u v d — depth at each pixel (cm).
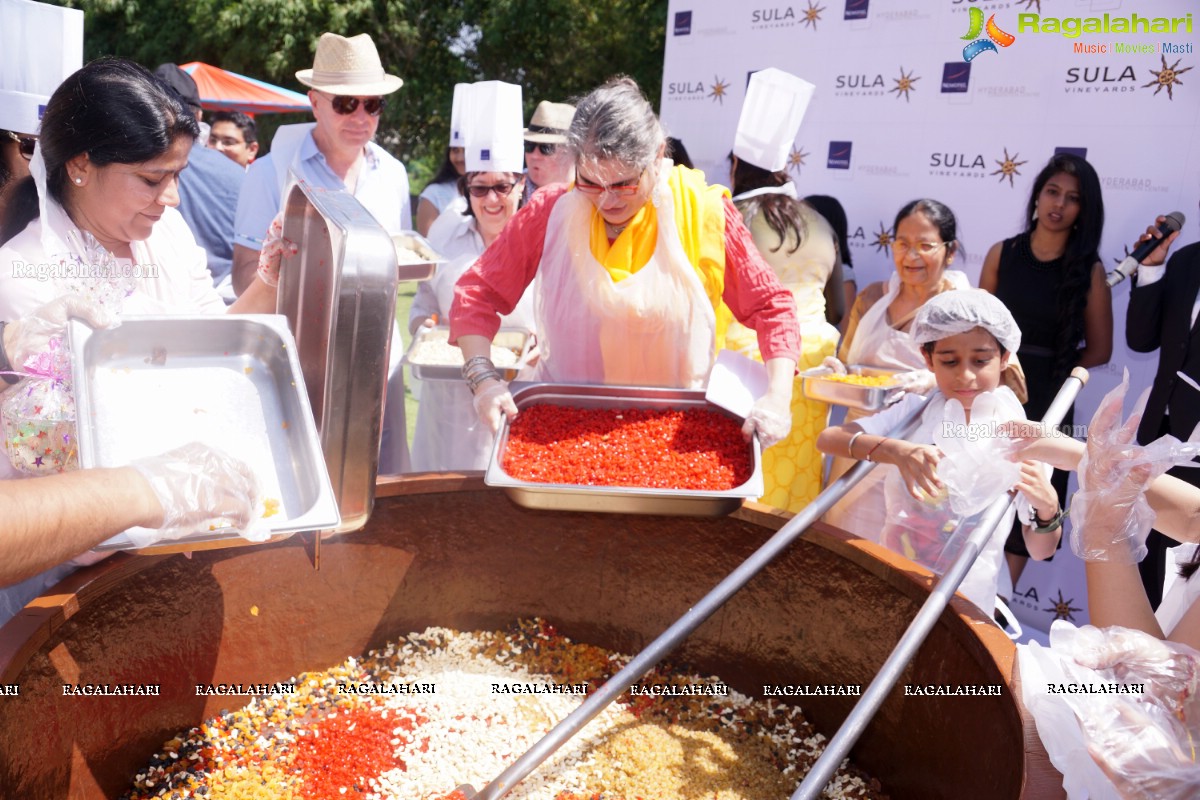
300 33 1259
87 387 139
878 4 322
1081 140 280
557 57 1215
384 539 205
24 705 134
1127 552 134
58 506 104
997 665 142
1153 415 262
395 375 308
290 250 179
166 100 152
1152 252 258
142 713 168
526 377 286
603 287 215
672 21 395
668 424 202
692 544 206
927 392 251
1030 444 172
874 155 333
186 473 118
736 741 192
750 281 218
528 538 215
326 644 205
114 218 158
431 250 286
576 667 212
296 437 148
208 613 180
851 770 186
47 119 149
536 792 172
